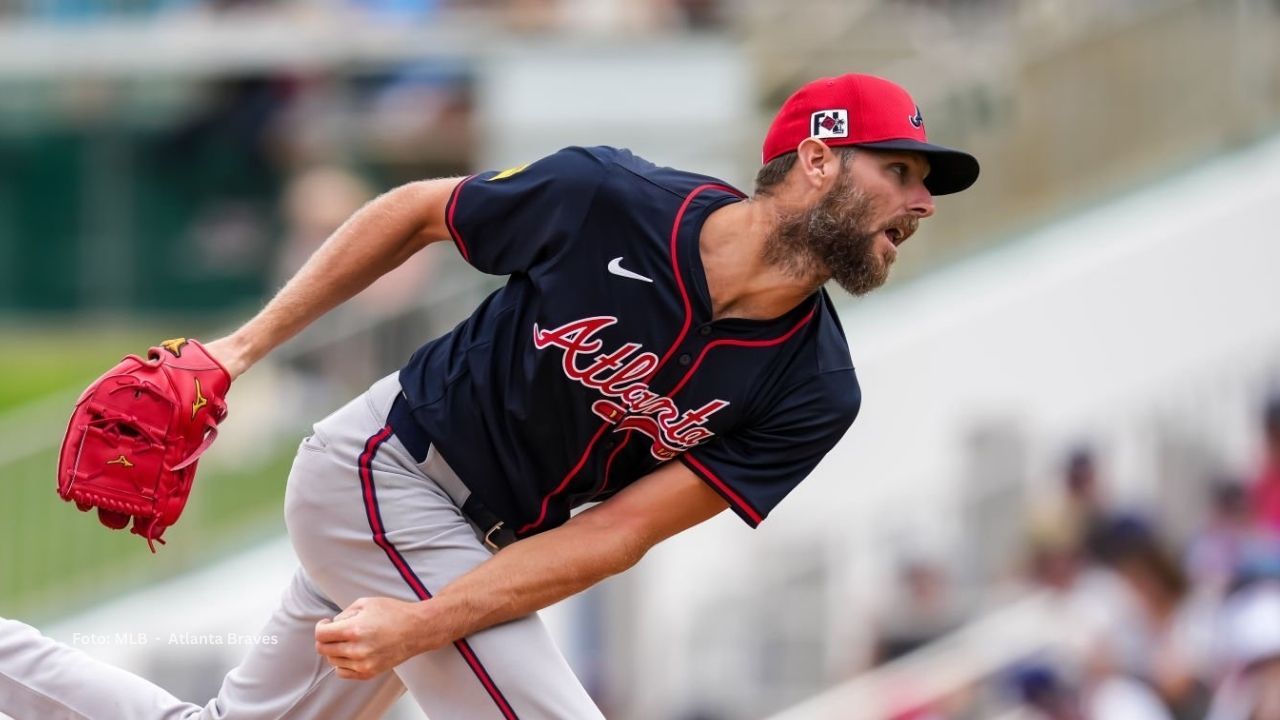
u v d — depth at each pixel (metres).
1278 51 31.91
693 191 11.76
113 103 36.31
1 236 37.00
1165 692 23.75
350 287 12.37
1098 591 25.03
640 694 27.81
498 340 12.05
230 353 12.15
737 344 11.76
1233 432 30.02
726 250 11.62
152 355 12.02
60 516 29.53
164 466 11.91
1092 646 24.50
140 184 36.47
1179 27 32.19
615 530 12.23
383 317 28.19
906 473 29.92
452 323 27.83
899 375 30.30
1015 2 34.44
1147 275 30.67
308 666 13.12
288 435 28.53
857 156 11.47
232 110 35.44
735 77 33.69
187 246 36.25
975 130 32.06
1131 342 30.55
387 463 12.37
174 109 36.03
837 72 34.12
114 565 28.97
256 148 35.38
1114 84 32.16
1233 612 20.62
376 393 12.60
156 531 12.08
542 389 11.87
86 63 36.03
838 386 12.23
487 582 12.02
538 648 12.33
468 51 33.84
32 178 36.91
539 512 12.52
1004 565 28.70
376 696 13.23
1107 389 30.41
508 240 11.89
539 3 34.31
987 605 27.62
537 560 12.10
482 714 12.27
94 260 36.88
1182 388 30.34
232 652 27.30
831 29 34.53
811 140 11.51
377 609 11.76
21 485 29.81
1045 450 29.92
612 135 33.28
